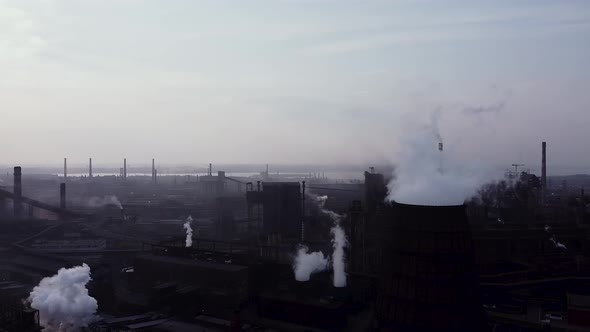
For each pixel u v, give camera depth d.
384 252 49.66
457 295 43.31
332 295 59.41
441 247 43.62
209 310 61.09
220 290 62.53
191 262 68.56
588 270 63.91
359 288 64.25
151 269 70.62
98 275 70.62
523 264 67.62
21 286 71.19
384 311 46.50
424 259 43.78
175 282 65.62
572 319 49.56
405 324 43.91
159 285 62.88
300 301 56.66
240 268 63.78
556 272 63.22
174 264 67.94
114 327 52.81
